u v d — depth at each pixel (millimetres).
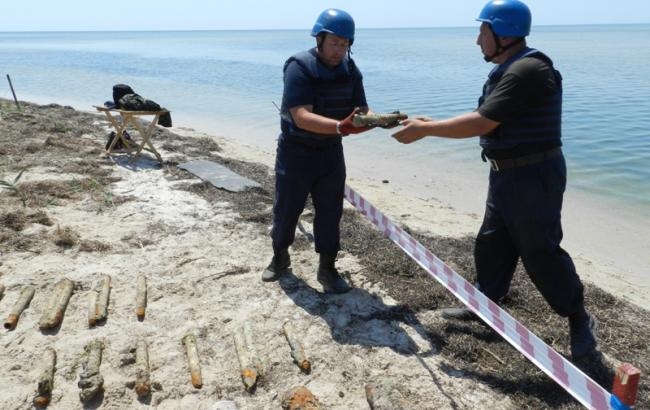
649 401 3268
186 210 6102
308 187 4145
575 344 3613
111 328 3764
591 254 7145
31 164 7367
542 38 114750
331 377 3389
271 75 30578
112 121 8055
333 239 4312
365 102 4105
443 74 30719
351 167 11250
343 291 4379
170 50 67188
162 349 3576
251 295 4297
